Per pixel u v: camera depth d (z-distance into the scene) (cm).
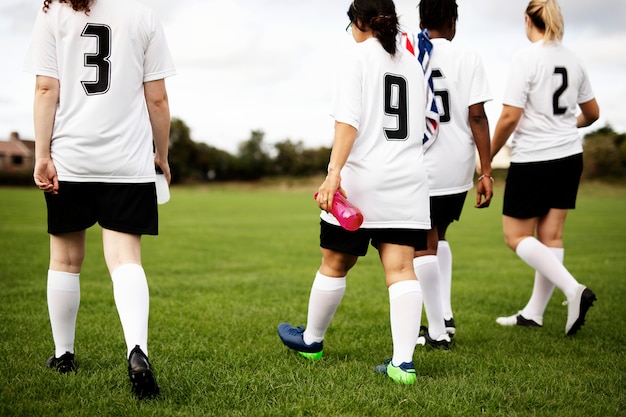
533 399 254
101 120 257
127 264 258
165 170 294
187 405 241
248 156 7069
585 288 367
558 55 401
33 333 365
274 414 232
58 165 260
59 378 268
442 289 382
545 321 442
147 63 268
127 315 248
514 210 410
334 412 237
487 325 425
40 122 257
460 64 346
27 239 977
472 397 254
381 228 274
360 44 283
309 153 7331
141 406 235
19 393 251
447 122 346
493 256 907
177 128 6738
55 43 257
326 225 286
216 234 1218
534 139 402
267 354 327
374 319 438
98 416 227
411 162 278
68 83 258
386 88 277
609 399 259
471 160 355
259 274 685
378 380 276
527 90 396
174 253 885
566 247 1037
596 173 4731
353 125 266
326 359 319
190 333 376
